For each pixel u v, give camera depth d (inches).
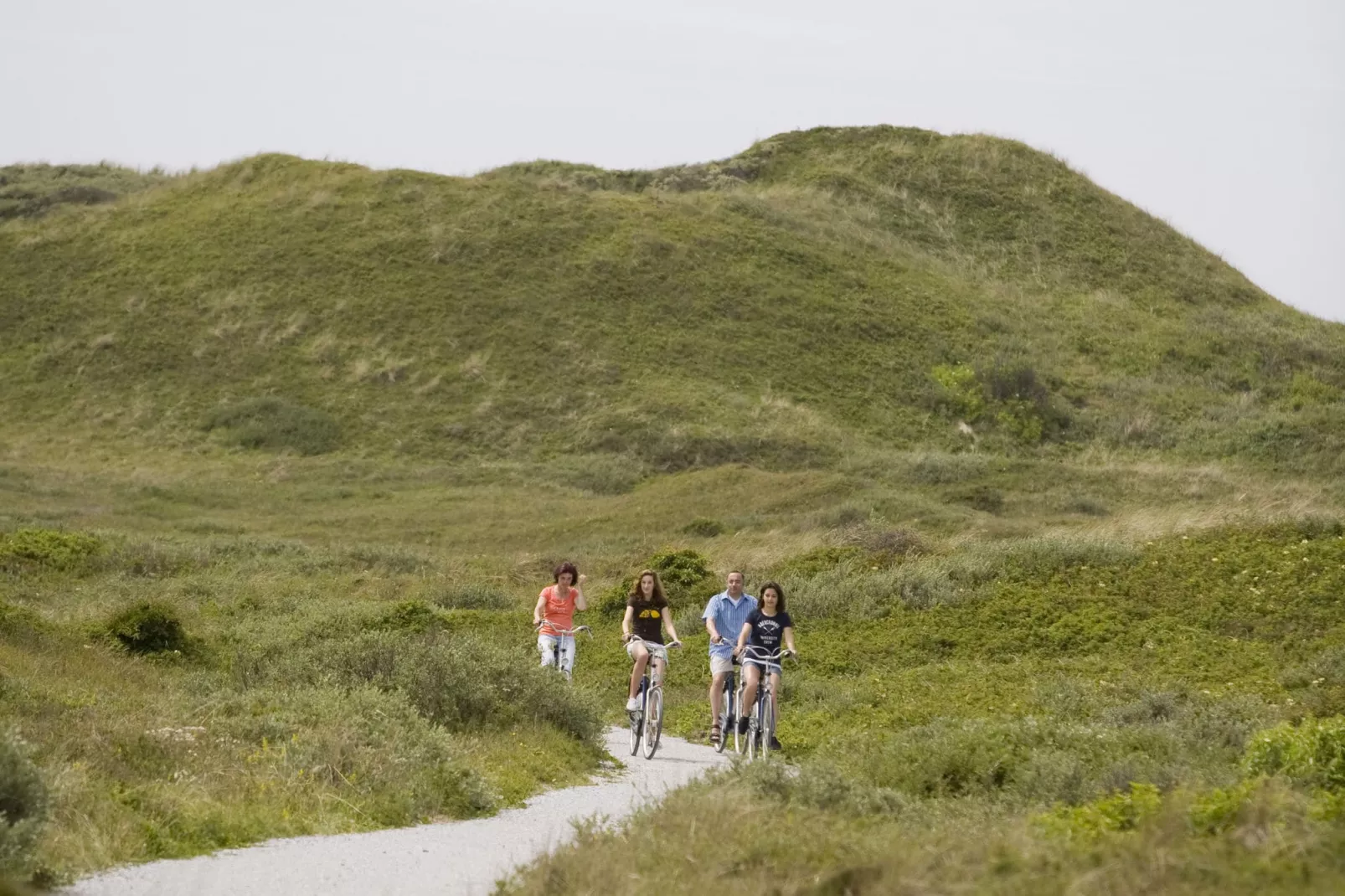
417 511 3651.6
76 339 5088.6
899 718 1208.2
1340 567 1747.0
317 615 1838.1
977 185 7140.8
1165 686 1330.0
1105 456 4714.6
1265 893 418.9
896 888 456.1
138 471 4057.6
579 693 1145.4
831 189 6919.3
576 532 3248.0
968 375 5113.2
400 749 860.0
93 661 1317.7
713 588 2078.0
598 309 5324.8
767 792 713.0
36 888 540.4
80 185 6648.6
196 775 762.2
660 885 501.7
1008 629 1697.8
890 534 2276.1
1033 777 771.4
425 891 567.5
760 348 5241.1
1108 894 433.1
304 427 4483.3
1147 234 6968.5
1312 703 1175.6
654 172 7239.2
